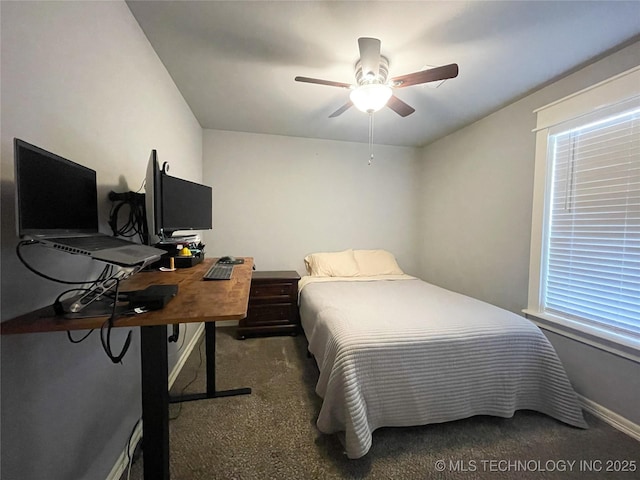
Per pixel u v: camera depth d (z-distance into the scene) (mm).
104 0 1163
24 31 773
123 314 763
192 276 1356
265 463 1286
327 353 1510
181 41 1595
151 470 907
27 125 788
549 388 1548
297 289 2910
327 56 1714
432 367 1429
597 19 1364
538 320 2043
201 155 3023
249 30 1491
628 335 1561
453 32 1472
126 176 1365
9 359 726
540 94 2076
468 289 2828
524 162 2205
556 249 1966
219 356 2398
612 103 1588
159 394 900
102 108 1158
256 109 2533
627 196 1562
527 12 1330
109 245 869
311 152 3346
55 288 911
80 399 995
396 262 3393
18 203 641
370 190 3547
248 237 3225
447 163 3166
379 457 1321
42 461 825
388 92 1649
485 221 2611
